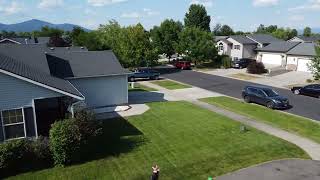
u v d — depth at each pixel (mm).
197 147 18953
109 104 28312
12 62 19531
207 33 61312
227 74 50594
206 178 15367
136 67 50469
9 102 17016
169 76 50219
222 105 29453
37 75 19188
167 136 20781
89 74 26391
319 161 17156
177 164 16734
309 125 23109
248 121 24094
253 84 41250
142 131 21781
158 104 29875
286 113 26547
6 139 17297
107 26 58406
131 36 47844
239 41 65938
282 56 55062
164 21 67000
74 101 19531
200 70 56469
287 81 43062
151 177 14797
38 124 18781
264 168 16328
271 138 20375
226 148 18797
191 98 33000
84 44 59719
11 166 15492
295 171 16016
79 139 16422
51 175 15297
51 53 28016
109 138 20391
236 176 15531
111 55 30297
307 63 46250
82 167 16188
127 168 16234
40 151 16062
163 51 66875
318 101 31094
